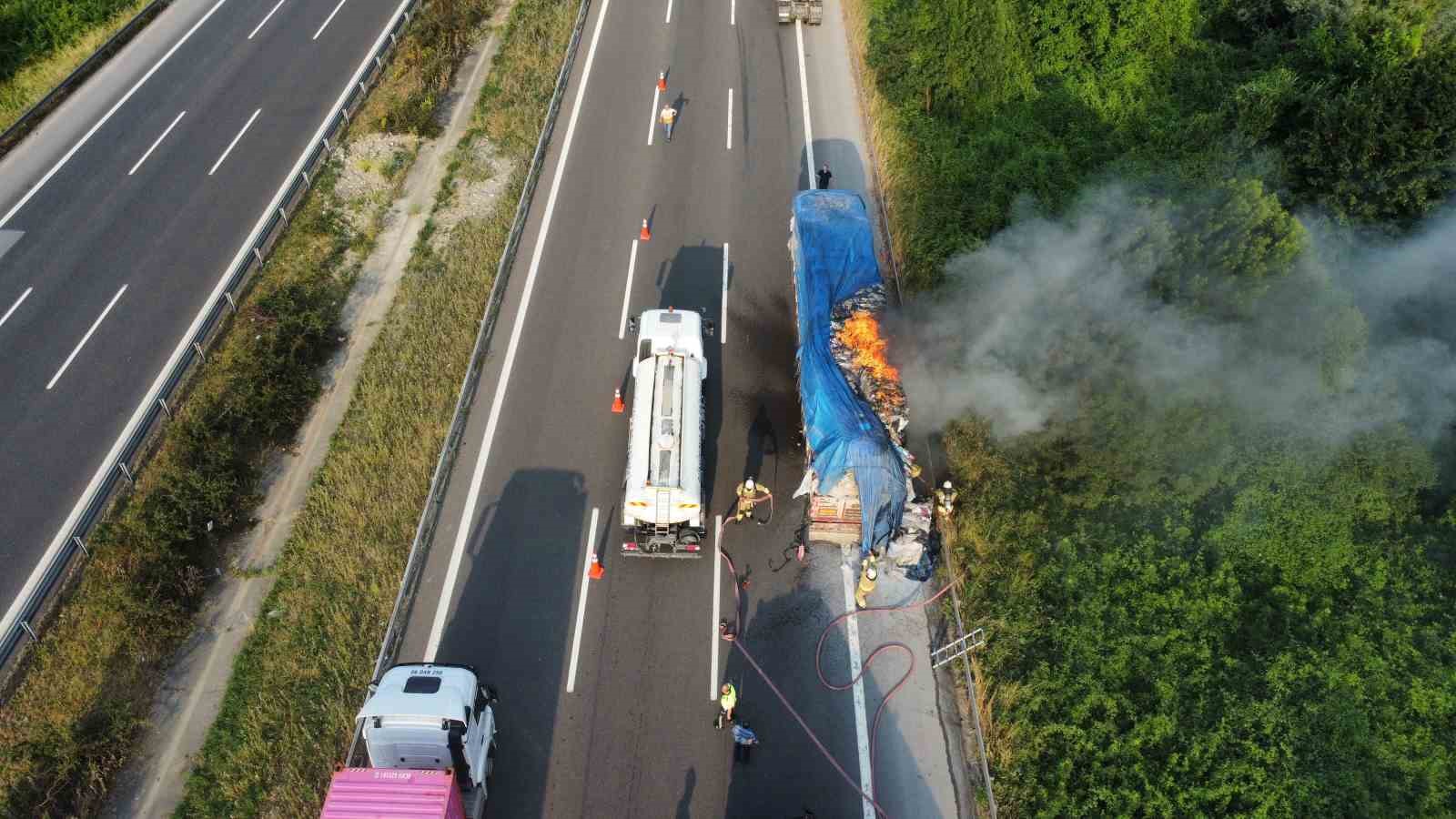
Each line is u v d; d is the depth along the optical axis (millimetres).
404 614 22391
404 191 33406
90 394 26672
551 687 21391
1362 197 28062
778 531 24406
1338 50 33625
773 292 30188
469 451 25672
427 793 16953
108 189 33156
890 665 22125
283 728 20438
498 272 29594
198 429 24938
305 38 40375
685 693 21406
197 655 21734
